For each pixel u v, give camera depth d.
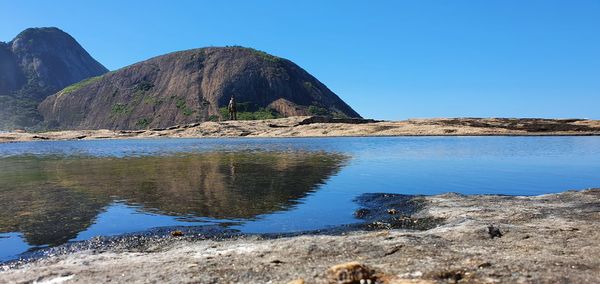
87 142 116.06
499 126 117.50
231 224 16.59
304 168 35.75
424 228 15.48
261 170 34.50
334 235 14.54
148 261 11.32
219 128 143.75
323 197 22.02
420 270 9.23
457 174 30.89
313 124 136.75
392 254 10.98
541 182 26.75
